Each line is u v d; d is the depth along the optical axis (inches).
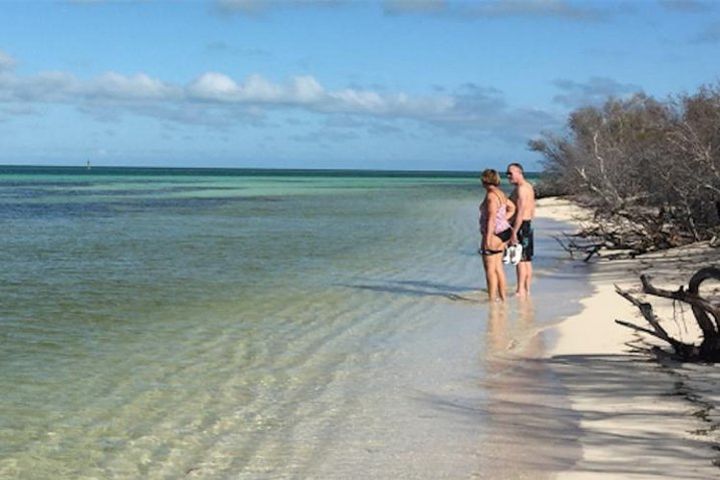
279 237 1040.8
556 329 451.8
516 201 558.3
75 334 446.3
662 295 354.6
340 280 653.3
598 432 274.8
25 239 988.6
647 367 358.3
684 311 476.7
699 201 803.4
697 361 361.4
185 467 255.3
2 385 344.5
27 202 1939.0
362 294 584.7
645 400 308.7
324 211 1663.4
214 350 409.4
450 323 478.3
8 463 258.4
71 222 1286.9
